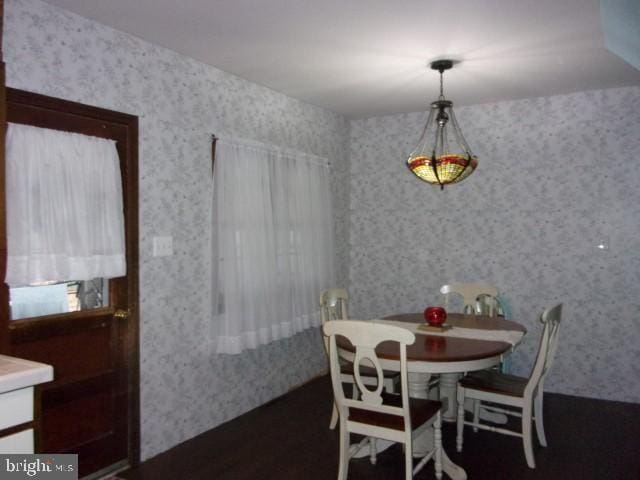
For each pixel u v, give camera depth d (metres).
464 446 3.03
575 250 4.02
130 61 2.76
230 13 2.48
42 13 2.34
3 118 1.95
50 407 2.40
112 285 2.69
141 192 2.82
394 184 4.80
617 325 3.88
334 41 2.86
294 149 4.12
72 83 2.46
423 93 3.98
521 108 4.19
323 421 3.45
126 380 2.76
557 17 2.53
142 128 2.83
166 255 2.97
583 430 3.29
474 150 4.38
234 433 3.24
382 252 4.88
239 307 3.35
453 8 2.42
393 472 2.72
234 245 3.33
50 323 2.39
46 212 2.33
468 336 2.87
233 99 3.48
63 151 2.41
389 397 2.70
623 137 3.84
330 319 3.43
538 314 4.16
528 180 4.18
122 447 2.75
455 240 4.51
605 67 3.32
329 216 4.48
